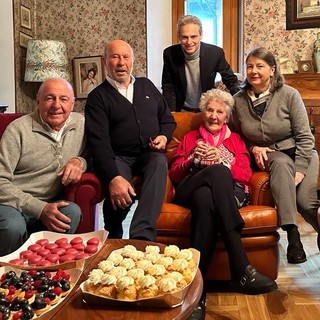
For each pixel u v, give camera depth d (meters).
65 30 5.10
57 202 2.37
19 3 4.70
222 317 2.36
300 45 4.74
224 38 5.05
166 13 5.03
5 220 2.23
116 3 4.95
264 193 2.62
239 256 2.26
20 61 4.75
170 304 1.40
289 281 2.79
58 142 2.53
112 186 2.50
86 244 1.89
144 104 2.84
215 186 2.37
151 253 1.65
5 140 2.45
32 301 1.39
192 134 2.86
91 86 5.05
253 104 2.81
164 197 2.57
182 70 3.45
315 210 2.69
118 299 1.41
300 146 2.74
